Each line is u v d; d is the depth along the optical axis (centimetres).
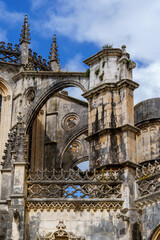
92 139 3228
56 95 4641
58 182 2831
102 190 2870
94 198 2798
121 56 3350
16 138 3091
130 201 2794
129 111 3150
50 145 4481
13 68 4281
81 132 4478
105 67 3322
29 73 3994
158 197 2647
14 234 2652
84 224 2750
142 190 2795
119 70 3275
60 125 4550
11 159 3066
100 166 3042
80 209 2777
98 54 3391
